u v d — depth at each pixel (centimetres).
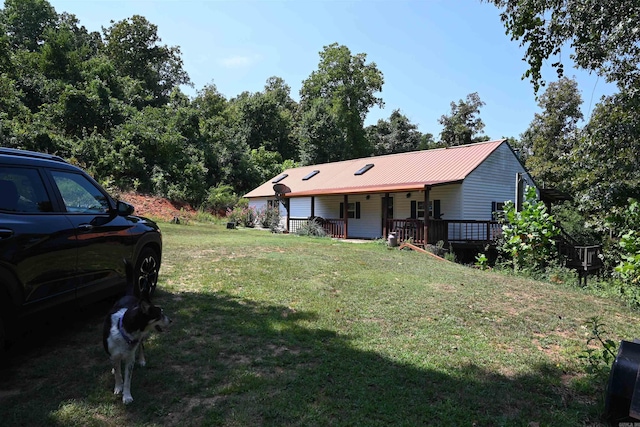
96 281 437
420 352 446
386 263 1065
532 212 1160
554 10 755
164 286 654
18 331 341
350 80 5256
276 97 5909
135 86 3669
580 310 680
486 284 843
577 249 1466
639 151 1270
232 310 551
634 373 317
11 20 4438
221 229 2144
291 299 636
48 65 3381
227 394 330
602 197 1380
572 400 358
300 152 4603
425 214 1595
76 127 2750
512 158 2017
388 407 319
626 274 936
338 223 2186
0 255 314
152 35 5034
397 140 5438
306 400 323
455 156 2006
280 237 1756
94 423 281
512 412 329
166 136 2883
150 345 420
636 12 720
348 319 553
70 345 411
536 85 809
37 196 376
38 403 302
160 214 2358
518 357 450
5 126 2189
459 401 339
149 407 304
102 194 479
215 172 3566
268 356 408
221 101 5162
